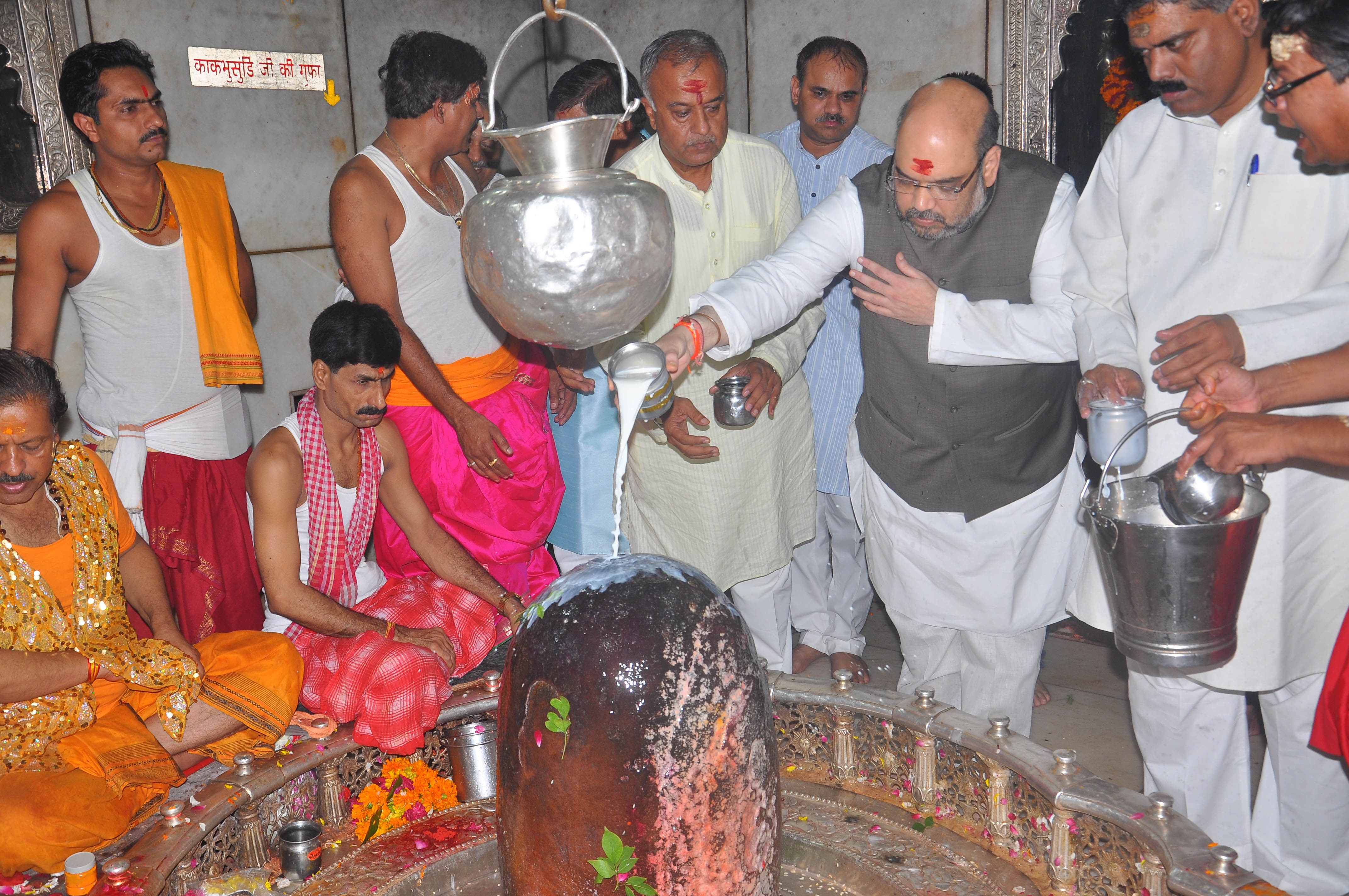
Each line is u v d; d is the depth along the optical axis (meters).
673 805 1.59
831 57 3.46
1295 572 2.19
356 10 4.62
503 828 1.70
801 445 3.21
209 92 4.19
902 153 2.28
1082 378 2.39
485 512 3.05
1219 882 1.59
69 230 2.80
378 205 2.80
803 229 2.64
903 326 2.61
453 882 2.03
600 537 3.29
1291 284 2.12
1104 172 2.39
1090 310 2.41
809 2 4.52
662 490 3.07
